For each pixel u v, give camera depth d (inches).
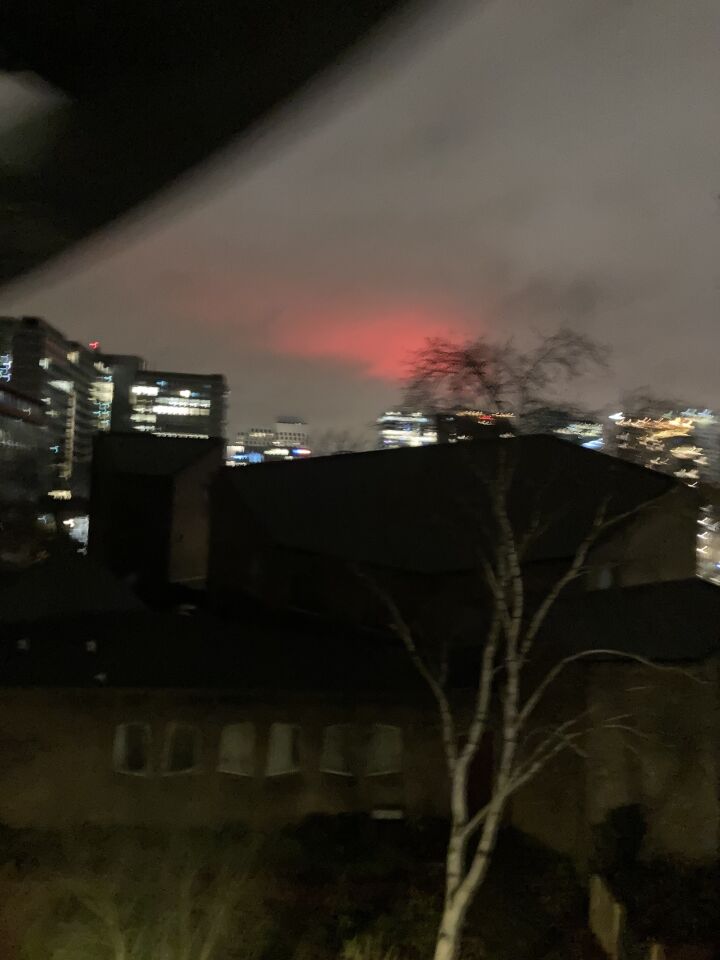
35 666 634.2
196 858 565.0
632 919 519.2
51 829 595.8
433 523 799.1
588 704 601.3
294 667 661.9
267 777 619.5
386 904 522.9
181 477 1139.9
